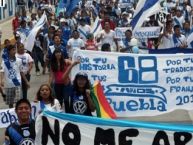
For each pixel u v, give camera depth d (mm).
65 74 13828
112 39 19875
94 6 38688
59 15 28312
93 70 14227
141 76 14102
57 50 14016
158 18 24234
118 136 8703
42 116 8781
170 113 15312
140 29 20688
